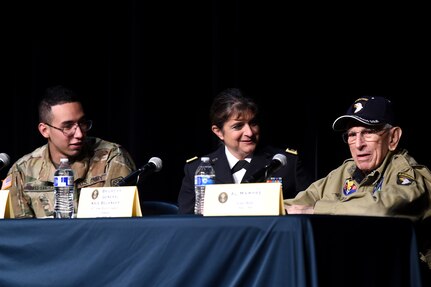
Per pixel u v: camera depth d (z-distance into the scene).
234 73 8.80
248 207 4.05
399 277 4.23
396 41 8.08
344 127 5.29
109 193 4.69
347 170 5.47
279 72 8.64
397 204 4.68
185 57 9.25
